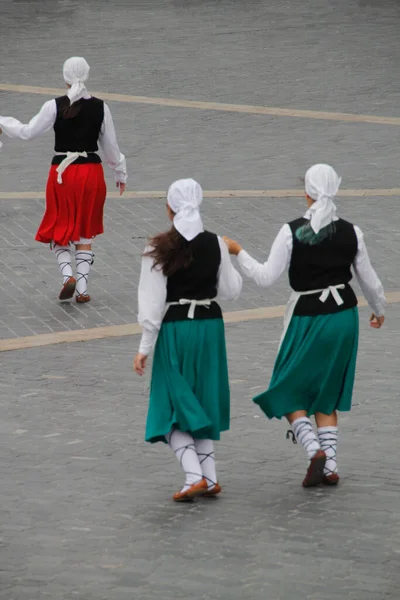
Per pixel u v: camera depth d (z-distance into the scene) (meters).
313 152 33.84
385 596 11.97
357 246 14.87
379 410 17.70
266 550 13.11
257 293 23.62
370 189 30.61
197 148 34.12
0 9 53.97
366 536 13.49
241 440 16.61
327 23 51.62
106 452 16.11
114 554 13.00
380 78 42.50
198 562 12.80
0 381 18.80
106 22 51.47
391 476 15.34
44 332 21.22
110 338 21.00
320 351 14.76
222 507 14.36
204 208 28.73
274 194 30.00
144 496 14.69
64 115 22.28
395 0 56.84
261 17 52.88
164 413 14.30
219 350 14.50
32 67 43.41
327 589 12.12
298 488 14.98
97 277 24.31
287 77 42.41
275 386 14.84
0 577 12.40
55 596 11.96
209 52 46.06
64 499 14.55
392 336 21.25
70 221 22.45
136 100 39.25
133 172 31.80
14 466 15.58
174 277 14.28
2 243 26.14
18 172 31.84
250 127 36.38
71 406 17.81
